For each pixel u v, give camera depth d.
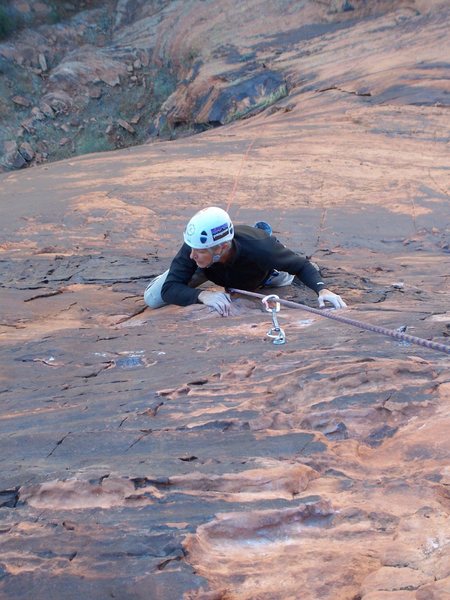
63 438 3.40
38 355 4.92
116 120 33.38
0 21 34.81
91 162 16.25
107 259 8.76
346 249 10.67
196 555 2.50
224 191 13.47
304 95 22.70
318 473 2.98
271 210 12.48
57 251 10.05
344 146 16.38
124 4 37.56
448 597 2.13
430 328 4.64
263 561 2.49
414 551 2.44
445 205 12.77
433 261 9.55
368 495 2.80
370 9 28.38
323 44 27.81
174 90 33.53
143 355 4.76
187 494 2.82
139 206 12.55
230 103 27.28
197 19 34.00
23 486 2.93
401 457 3.10
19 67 34.25
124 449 3.27
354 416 3.37
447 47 23.12
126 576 2.38
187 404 3.68
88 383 4.29
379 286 7.18
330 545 2.56
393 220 12.08
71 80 33.72
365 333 4.70
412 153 15.87
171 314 5.80
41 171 15.77
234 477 2.89
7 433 3.61
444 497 2.74
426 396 3.50
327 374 3.72
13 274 8.21
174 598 2.29
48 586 2.36
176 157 16.16
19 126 32.66
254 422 3.40
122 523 2.66
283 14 31.30
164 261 8.75
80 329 5.62
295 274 5.71
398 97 19.84
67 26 36.41
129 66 34.53
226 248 5.28
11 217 12.09
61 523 2.69
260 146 16.77
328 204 12.83
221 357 4.42
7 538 2.62
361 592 2.27
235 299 5.98
